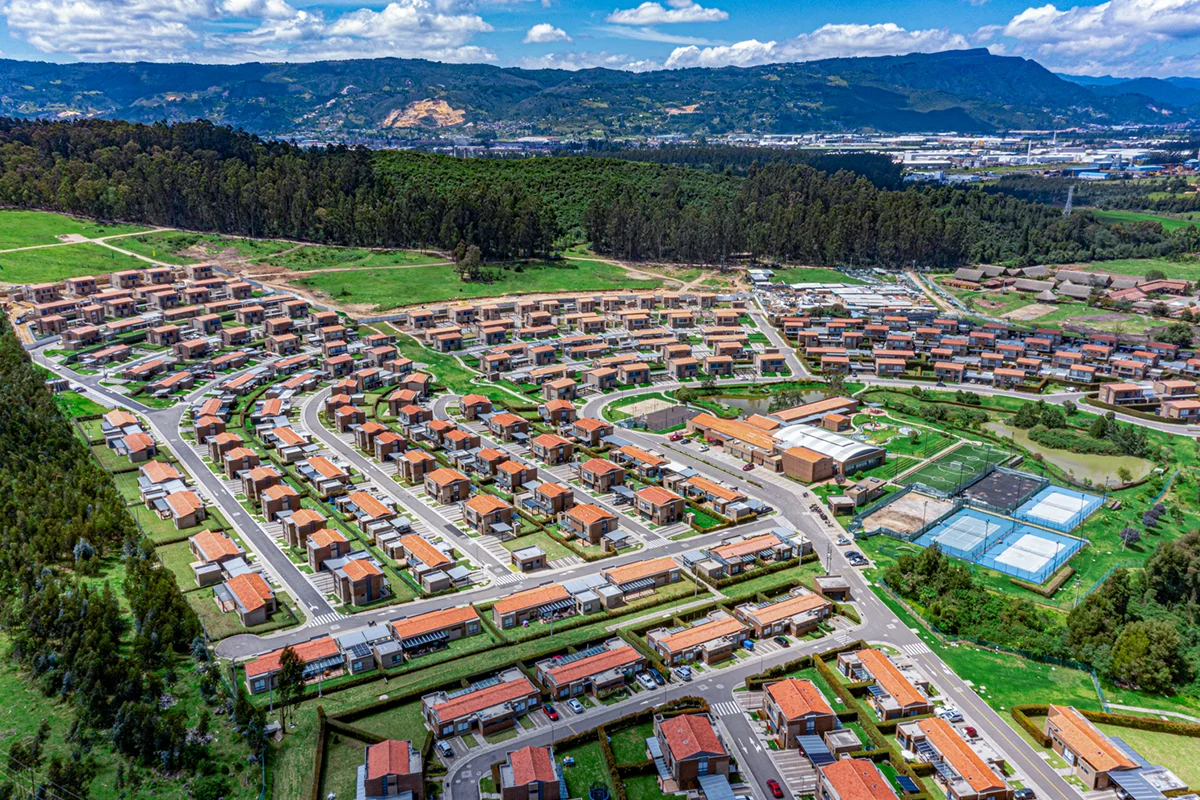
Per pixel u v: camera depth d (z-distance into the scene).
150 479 198.25
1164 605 164.25
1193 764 120.94
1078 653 143.12
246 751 118.44
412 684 134.50
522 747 121.44
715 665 142.38
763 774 118.00
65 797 107.94
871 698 133.50
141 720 116.12
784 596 163.88
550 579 167.88
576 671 134.50
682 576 171.12
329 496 199.00
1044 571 173.00
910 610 158.38
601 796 112.19
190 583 160.75
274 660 134.50
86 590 142.00
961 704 132.50
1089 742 118.88
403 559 174.00
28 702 123.94
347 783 114.12
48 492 169.75
